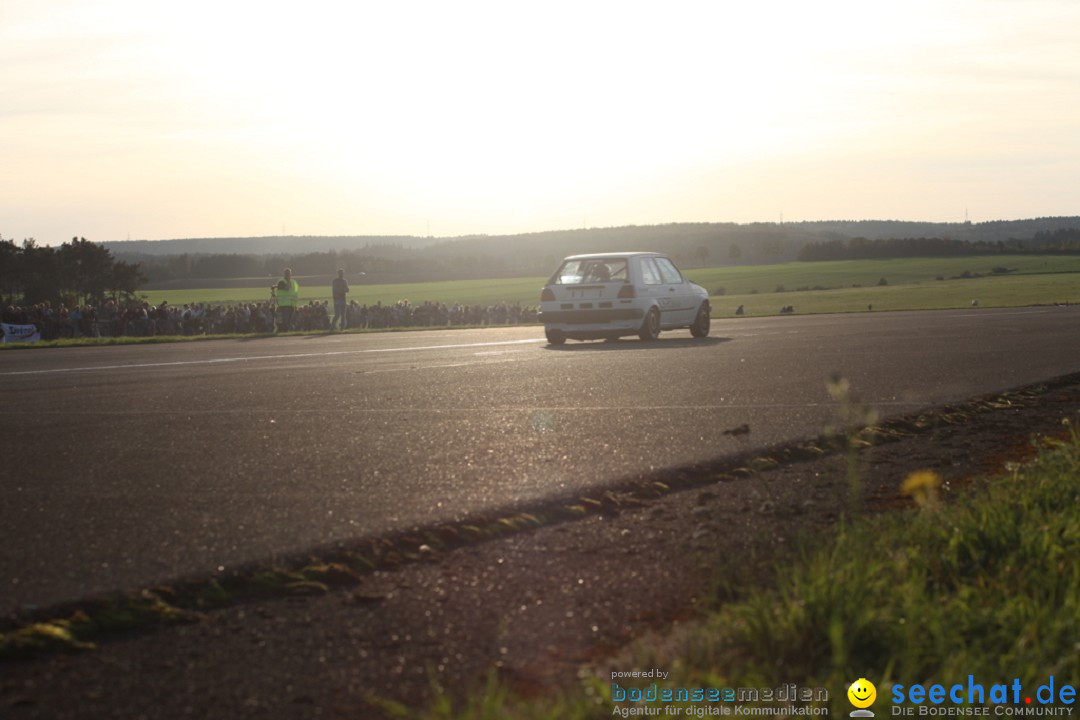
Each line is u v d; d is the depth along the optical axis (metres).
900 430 6.94
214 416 7.80
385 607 3.32
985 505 4.09
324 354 14.83
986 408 8.00
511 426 7.03
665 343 15.88
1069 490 4.41
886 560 3.40
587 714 2.38
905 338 15.92
